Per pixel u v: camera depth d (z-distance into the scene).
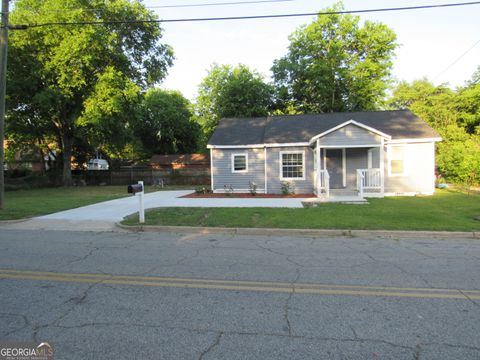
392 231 8.74
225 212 11.73
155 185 28.84
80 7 23.41
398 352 3.11
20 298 4.43
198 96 38.50
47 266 5.94
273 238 8.49
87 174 33.41
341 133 16.25
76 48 22.31
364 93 33.91
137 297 4.47
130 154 43.00
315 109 35.00
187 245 7.69
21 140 28.72
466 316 3.87
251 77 34.28
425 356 3.04
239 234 9.06
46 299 4.40
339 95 34.84
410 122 19.53
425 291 4.67
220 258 6.51
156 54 30.66
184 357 3.01
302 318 3.83
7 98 23.62
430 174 17.77
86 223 10.69
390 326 3.63
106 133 27.39
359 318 3.82
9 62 23.12
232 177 20.23
